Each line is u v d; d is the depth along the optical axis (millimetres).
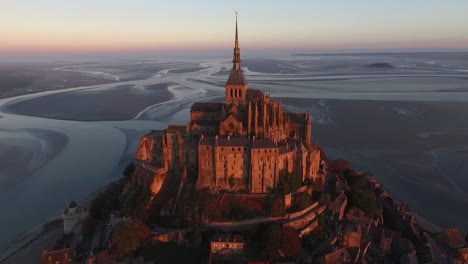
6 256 139250
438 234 137375
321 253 121188
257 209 132500
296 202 135625
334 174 164875
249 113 149375
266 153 136375
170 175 154125
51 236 150875
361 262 120812
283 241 118875
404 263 119500
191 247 124625
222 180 141500
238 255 118875
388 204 161500
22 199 180250
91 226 146250
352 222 136000
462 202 172750
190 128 158875
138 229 125500
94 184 196250
